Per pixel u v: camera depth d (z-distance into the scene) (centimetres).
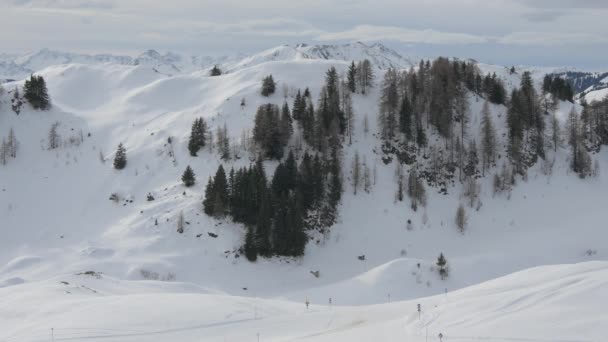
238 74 19938
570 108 19175
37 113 17250
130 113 17975
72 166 14925
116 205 13100
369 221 13000
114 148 15662
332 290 10088
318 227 12531
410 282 10031
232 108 16562
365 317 5428
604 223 12912
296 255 11619
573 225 13025
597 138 16688
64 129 16912
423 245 12500
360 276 10606
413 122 15400
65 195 13762
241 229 11944
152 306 5469
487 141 14575
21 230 12569
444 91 16050
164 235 11481
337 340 4531
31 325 4897
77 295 6425
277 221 11525
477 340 3956
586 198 14288
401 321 4919
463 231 13050
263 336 4797
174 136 15400
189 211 12056
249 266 11131
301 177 12725
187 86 19962
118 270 10162
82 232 12256
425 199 13712
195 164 14012
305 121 14625
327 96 15975
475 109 16662
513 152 14862
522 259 11488
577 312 4125
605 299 4284
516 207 13862
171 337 4675
